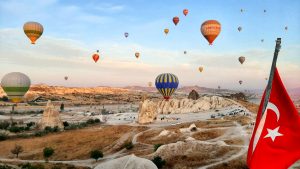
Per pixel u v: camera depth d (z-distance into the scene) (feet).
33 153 298.76
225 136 298.56
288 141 46.47
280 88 46.93
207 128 339.77
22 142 341.21
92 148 307.58
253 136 48.42
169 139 311.06
